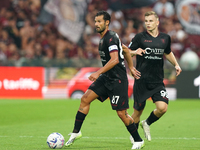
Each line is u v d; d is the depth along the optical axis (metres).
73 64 65.31
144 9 87.00
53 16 77.94
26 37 76.19
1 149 19.47
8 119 36.69
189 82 62.66
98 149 19.42
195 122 34.38
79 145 21.22
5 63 65.06
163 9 87.50
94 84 19.88
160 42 22.58
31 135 25.94
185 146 21.11
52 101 56.69
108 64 18.12
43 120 36.00
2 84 63.50
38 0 77.62
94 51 80.00
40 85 63.34
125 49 19.47
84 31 80.38
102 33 18.98
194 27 88.31
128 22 86.25
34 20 77.50
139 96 22.89
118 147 20.44
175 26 87.88
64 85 64.00
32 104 51.62
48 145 19.52
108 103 54.66
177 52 85.44
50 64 65.12
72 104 51.94
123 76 19.25
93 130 28.88
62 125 32.22
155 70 22.62
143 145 19.86
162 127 30.95
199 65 70.75
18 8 77.25
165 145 21.56
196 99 62.44
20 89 63.38
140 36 22.89
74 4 78.81
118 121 35.03
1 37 75.25
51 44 77.25
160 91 22.61
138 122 23.50
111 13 84.50
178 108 47.84
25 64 65.44
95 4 83.12
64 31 78.31
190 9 88.06
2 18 76.56
